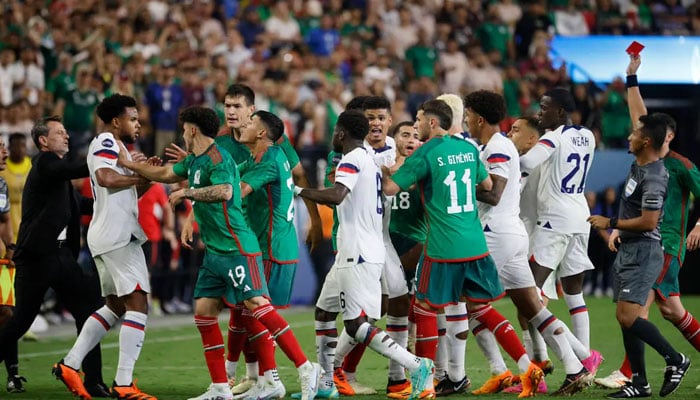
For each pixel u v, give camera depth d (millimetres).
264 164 25906
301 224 52688
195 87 56375
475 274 25266
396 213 27719
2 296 28297
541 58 68750
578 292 30047
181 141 52094
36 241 26797
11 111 50188
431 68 67625
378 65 66500
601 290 56812
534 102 66562
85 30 60500
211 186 23719
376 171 25344
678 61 67500
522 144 29828
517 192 26812
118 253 25406
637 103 29344
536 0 73188
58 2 63812
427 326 25500
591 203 55031
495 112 26594
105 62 56656
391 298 27000
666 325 43562
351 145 25078
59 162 26406
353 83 64125
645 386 26016
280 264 26609
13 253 28922
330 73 65562
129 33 60656
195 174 24344
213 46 64438
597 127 60938
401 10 71625
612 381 28062
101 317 25922
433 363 25031
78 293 27688
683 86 68375
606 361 34406
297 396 26203
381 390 28125
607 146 62969
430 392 24891
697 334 27250
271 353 25828
